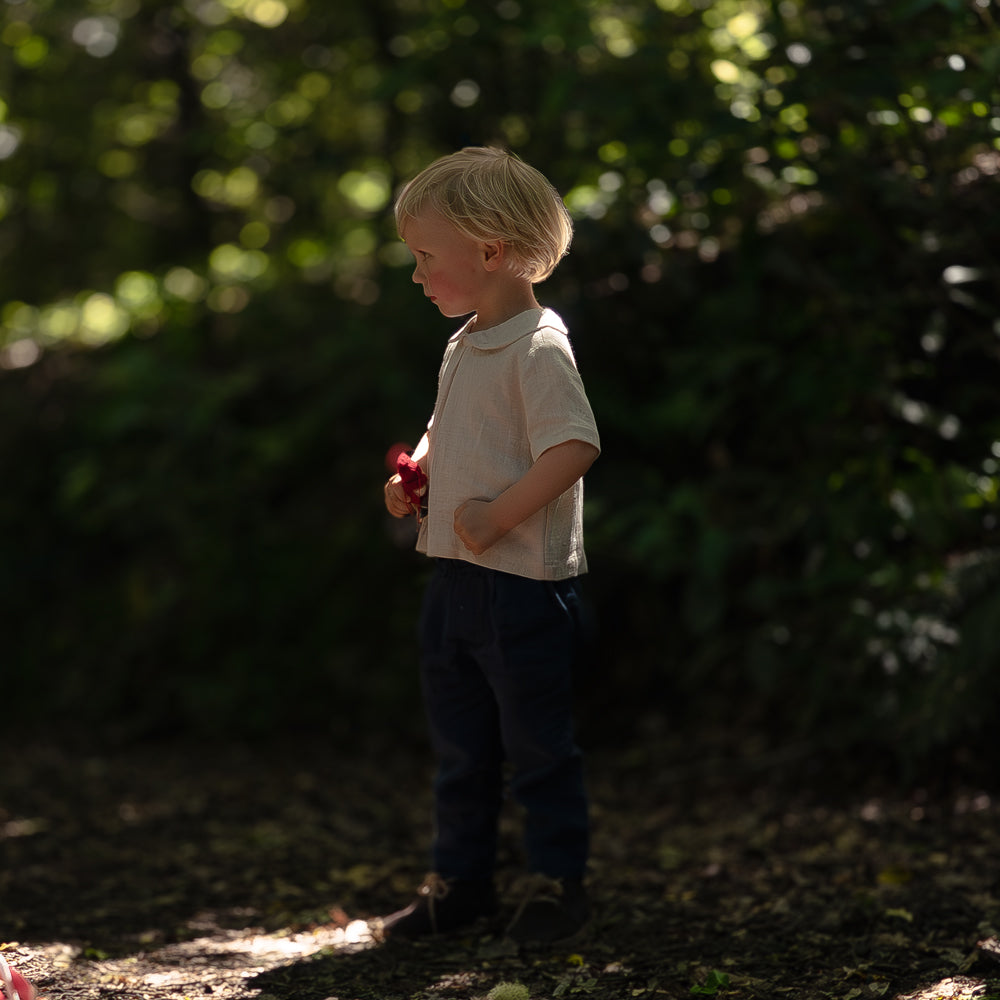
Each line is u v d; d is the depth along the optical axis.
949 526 3.56
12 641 5.88
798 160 3.64
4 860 3.28
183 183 6.57
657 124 4.11
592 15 4.45
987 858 2.90
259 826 3.72
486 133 5.18
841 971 2.19
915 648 3.45
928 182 3.47
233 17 6.19
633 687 4.70
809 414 4.01
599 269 4.38
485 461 2.25
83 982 2.21
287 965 2.33
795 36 3.68
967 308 3.70
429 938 2.49
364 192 6.34
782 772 3.85
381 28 5.67
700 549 3.88
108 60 6.34
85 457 6.03
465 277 2.26
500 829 3.45
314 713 5.23
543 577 2.28
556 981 2.20
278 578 5.49
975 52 3.24
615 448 4.54
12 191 6.51
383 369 5.20
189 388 5.71
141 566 5.79
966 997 1.99
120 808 3.99
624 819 3.67
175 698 5.39
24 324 6.59
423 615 2.48
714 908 2.68
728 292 4.19
